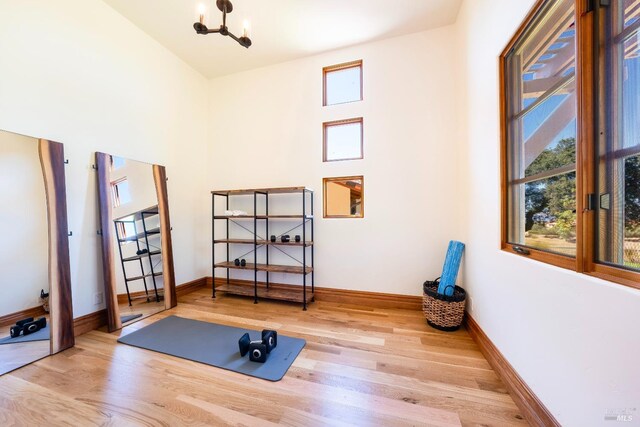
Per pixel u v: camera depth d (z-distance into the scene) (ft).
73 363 5.83
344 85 10.43
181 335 7.25
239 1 7.73
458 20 8.45
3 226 6.10
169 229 9.98
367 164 9.71
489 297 6.03
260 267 10.33
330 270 10.21
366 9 8.09
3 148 6.03
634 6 2.77
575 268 3.30
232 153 11.91
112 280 7.82
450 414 4.28
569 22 3.70
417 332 7.40
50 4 6.73
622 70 2.90
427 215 9.06
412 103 9.20
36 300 6.35
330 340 6.91
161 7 8.15
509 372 4.86
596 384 2.86
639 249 2.67
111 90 8.25
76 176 7.29
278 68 11.08
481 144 6.60
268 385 5.05
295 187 9.75
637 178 2.71
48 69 6.70
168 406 4.46
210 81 12.37
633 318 2.46
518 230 5.18
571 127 3.65
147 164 9.39
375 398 4.67
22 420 4.14
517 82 5.24
